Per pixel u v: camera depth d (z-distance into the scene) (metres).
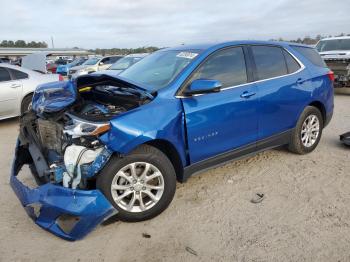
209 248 2.91
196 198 3.78
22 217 3.46
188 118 3.42
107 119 2.97
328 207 3.53
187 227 3.22
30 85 7.90
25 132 3.85
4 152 5.62
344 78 11.30
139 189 3.22
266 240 3.00
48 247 2.96
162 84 3.59
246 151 4.13
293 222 3.27
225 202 3.68
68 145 3.03
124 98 3.45
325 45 12.93
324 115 5.26
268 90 4.23
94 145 2.92
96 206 2.88
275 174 4.40
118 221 3.32
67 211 2.83
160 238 3.06
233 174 4.41
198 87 3.35
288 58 4.71
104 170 3.01
